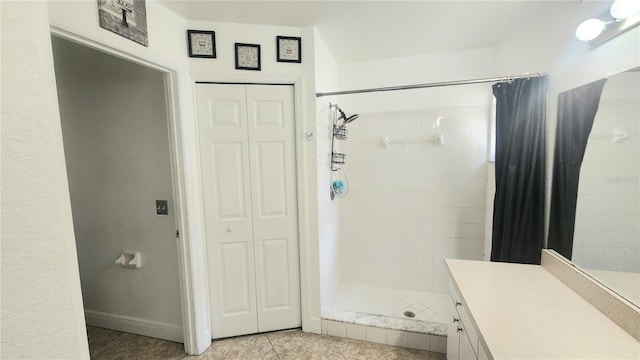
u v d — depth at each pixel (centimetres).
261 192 212
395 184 282
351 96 283
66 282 47
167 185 202
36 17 42
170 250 209
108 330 231
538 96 158
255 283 219
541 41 165
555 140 150
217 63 194
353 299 273
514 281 142
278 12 181
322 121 225
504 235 177
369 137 283
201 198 204
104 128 209
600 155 118
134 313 225
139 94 199
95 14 129
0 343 39
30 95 42
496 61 236
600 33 116
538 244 161
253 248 215
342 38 223
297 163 210
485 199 260
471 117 256
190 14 180
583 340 98
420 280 285
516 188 169
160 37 168
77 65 207
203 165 202
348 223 298
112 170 212
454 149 264
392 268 291
